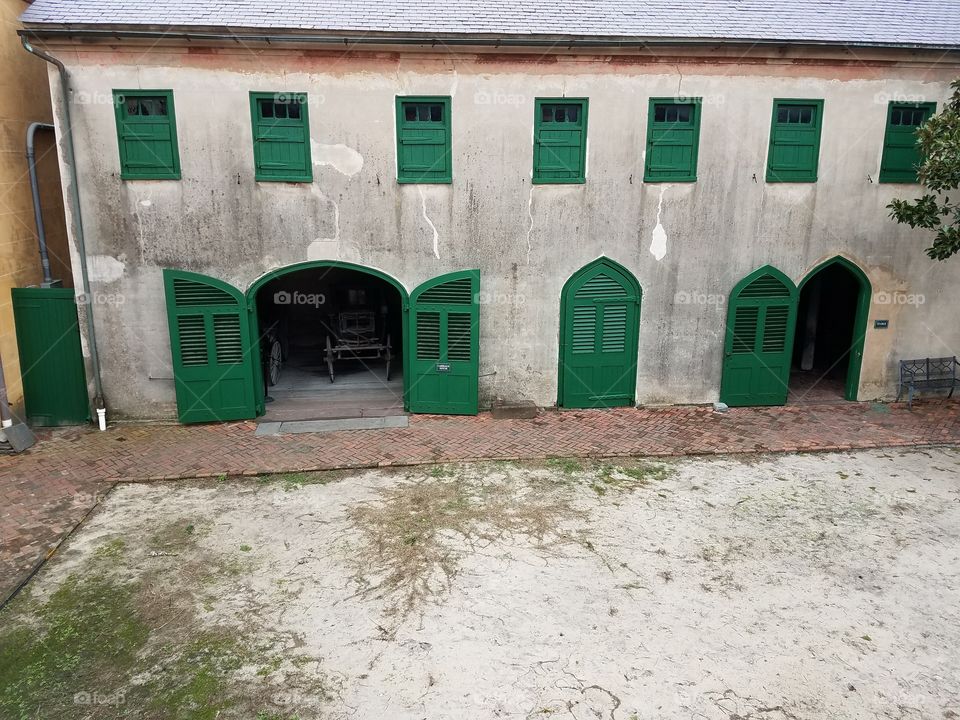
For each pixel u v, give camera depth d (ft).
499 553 27.12
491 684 20.10
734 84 38.65
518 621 22.95
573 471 34.53
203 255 38.06
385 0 37.91
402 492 32.22
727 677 20.40
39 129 39.99
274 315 52.65
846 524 29.53
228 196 37.45
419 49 36.17
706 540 28.17
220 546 27.50
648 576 25.59
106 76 35.42
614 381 42.70
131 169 36.60
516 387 42.09
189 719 18.72
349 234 38.78
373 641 21.94
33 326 38.11
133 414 39.73
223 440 37.88
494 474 34.17
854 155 40.47
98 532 28.43
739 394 43.45
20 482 32.65
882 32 38.91
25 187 39.17
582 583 25.13
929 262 42.73
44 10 34.24
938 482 33.53
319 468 34.45
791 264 41.65
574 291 40.83
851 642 22.00
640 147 38.99
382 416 41.73
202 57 35.65
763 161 39.88
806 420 41.55
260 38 34.73
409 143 37.91
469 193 38.81
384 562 26.43
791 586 25.00
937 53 38.58
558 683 20.12
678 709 19.16
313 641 21.95
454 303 40.01
